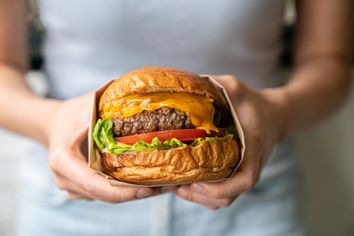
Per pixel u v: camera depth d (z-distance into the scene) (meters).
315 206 0.75
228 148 0.34
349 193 0.75
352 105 0.73
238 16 0.50
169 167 0.33
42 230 0.53
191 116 0.34
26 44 0.56
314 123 0.53
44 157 0.53
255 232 0.52
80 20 0.49
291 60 0.66
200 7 0.49
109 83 0.37
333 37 0.57
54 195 0.52
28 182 0.54
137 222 0.51
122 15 0.48
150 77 0.34
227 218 0.52
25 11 0.55
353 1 0.59
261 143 0.38
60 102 0.45
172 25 0.49
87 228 0.52
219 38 0.50
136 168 0.33
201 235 0.51
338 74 0.55
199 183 0.35
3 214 0.77
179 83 0.34
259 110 0.40
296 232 0.54
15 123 0.45
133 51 0.50
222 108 0.38
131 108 0.34
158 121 0.34
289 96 0.48
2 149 0.76
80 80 0.52
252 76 0.54
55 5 0.51
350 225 0.76
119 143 0.34
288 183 0.54
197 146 0.33
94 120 0.35
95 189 0.36
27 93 0.48
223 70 0.52
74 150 0.38
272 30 0.54
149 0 0.48
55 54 0.53
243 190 0.36
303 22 0.58
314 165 0.74
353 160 0.74
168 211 0.50
